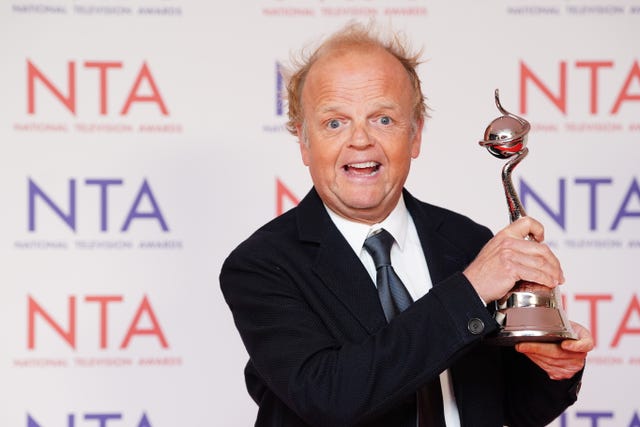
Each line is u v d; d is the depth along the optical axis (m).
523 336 2.64
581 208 5.22
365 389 2.60
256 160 5.21
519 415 3.02
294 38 5.22
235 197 5.21
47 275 5.18
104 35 5.19
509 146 2.86
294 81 3.07
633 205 5.22
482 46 5.23
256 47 5.21
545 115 5.22
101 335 5.19
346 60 2.88
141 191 5.20
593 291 5.23
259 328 2.83
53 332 5.18
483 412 2.85
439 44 5.22
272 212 5.22
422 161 5.21
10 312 5.17
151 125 5.20
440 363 2.59
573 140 5.22
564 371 2.78
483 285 2.63
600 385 5.24
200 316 5.20
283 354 2.75
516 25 5.23
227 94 5.21
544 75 5.22
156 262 5.20
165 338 5.20
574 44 5.22
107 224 5.19
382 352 2.60
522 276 2.62
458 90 5.22
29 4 5.17
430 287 2.96
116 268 5.19
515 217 2.87
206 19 5.21
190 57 5.21
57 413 5.18
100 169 5.19
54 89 5.18
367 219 2.95
